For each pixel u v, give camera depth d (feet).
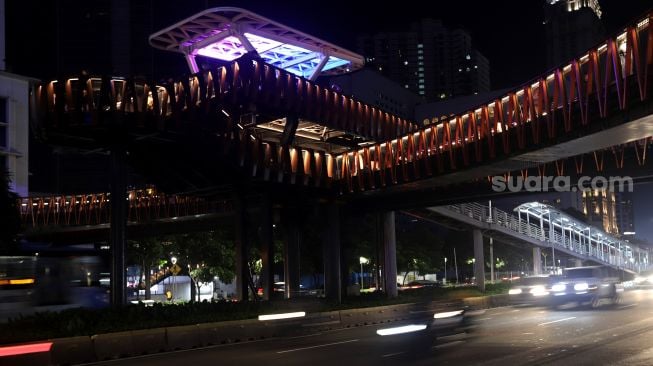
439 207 159.12
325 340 78.54
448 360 50.98
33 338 67.31
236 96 109.60
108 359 67.36
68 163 490.08
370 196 135.54
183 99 105.29
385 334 52.49
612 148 108.78
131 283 245.24
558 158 101.40
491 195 124.77
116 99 98.53
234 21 193.98
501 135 101.14
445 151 110.22
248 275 122.42
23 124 217.97
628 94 77.41
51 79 98.78
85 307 88.89
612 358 49.65
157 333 73.61
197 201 158.51
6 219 100.32
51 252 86.99
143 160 113.50
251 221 153.69
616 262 274.57
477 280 176.04
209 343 79.61
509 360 49.96
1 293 80.64
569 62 89.40
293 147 122.42
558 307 118.62
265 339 85.97
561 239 236.22
